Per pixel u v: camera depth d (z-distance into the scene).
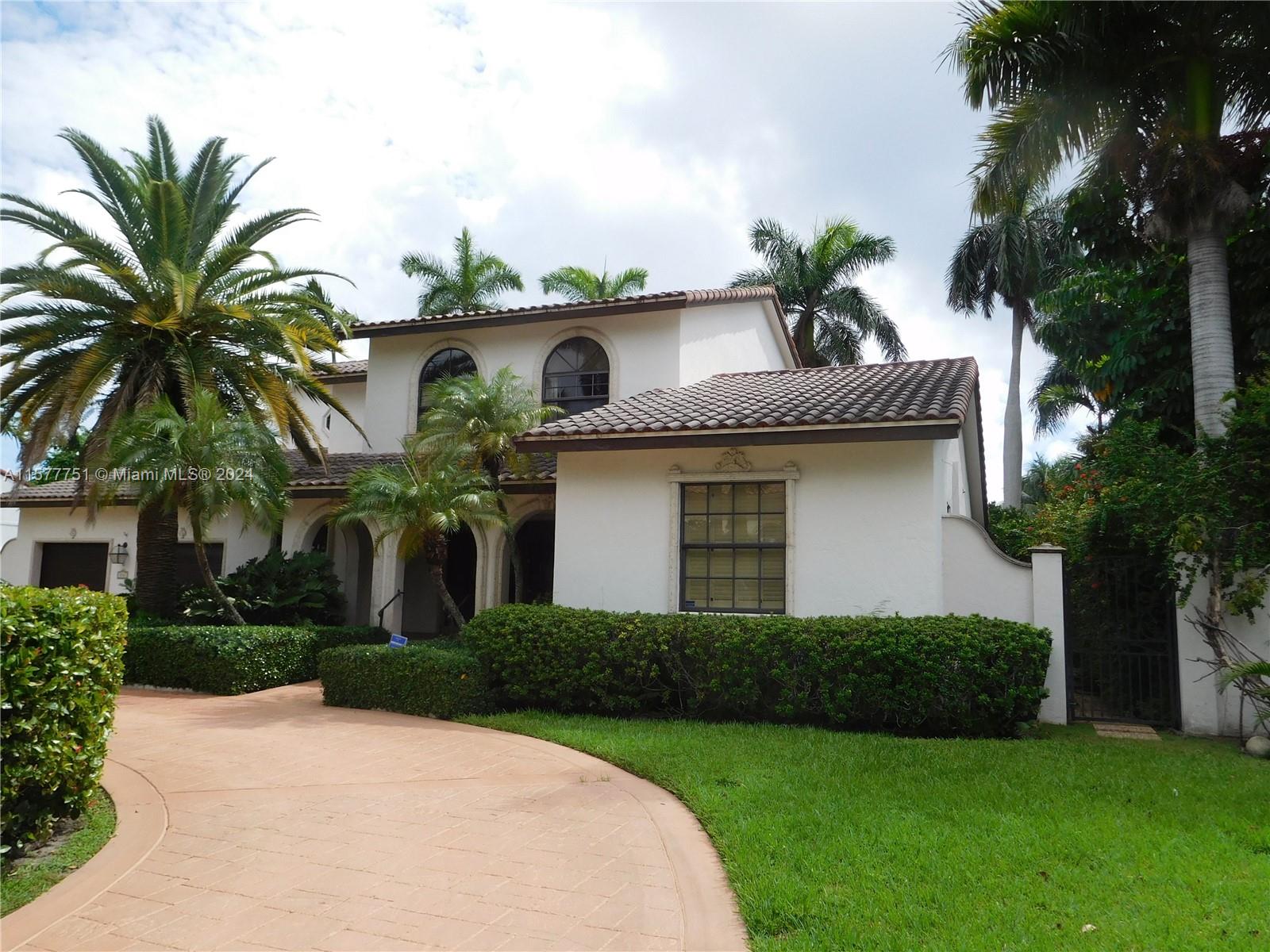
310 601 15.91
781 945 4.02
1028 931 4.11
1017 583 11.08
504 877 5.01
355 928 4.28
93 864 5.21
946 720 9.19
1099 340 14.41
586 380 17.31
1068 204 12.66
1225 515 9.07
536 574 19.59
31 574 20.44
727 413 11.89
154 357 15.15
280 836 5.77
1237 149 11.01
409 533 13.44
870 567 10.94
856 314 32.97
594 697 10.58
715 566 11.86
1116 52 10.95
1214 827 5.79
